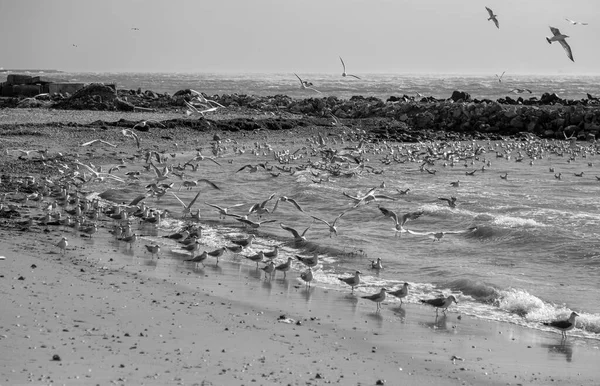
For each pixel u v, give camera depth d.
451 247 24.48
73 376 12.02
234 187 36.91
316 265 21.66
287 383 12.33
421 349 14.80
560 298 18.44
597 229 26.17
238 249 22.83
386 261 22.56
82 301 16.58
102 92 75.12
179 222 28.41
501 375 13.46
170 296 17.80
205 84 183.88
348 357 14.02
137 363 12.80
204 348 13.92
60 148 46.81
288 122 66.50
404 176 43.03
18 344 13.37
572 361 14.34
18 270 19.33
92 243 24.00
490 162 49.91
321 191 35.16
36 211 29.05
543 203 33.19
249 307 17.31
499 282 19.70
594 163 49.97
